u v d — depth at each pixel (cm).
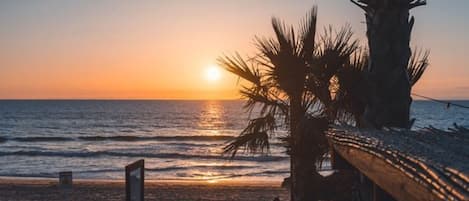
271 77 870
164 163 4253
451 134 420
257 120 896
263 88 875
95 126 8888
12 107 17412
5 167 4028
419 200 271
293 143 830
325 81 838
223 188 2597
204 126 8831
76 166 4091
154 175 3562
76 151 5041
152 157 4631
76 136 6875
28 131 7906
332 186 787
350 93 804
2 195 2345
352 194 765
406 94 677
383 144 353
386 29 675
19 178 3247
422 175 265
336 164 593
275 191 2459
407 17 682
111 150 5194
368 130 510
